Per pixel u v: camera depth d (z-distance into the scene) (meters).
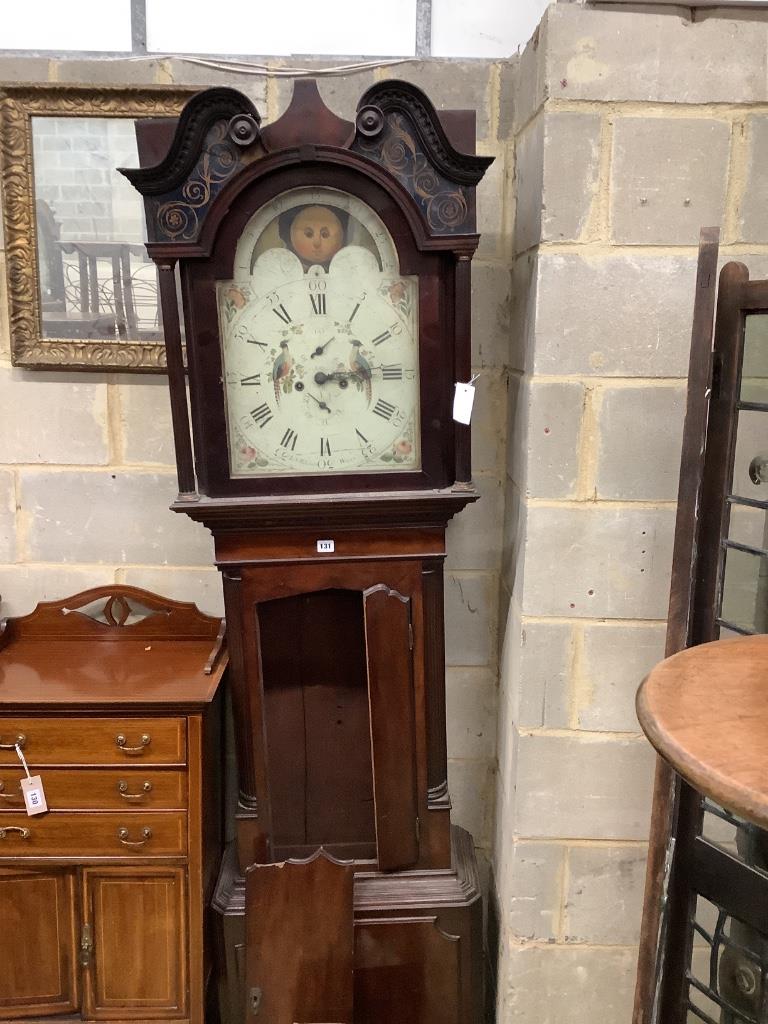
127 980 1.49
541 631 1.43
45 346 1.58
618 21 1.24
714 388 1.19
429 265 1.26
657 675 0.91
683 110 1.27
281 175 1.21
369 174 1.20
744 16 1.25
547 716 1.46
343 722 1.54
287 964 1.43
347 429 1.32
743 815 0.68
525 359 1.43
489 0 1.60
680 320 1.32
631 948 1.53
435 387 1.30
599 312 1.32
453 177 1.21
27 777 1.42
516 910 1.53
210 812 1.53
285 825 1.58
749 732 0.78
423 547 1.38
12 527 1.68
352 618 1.49
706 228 1.13
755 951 1.29
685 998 1.33
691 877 1.27
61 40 1.58
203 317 1.26
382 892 1.49
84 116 1.51
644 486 1.38
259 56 1.54
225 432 1.30
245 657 1.41
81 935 1.48
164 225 1.21
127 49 1.58
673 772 1.24
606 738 1.46
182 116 1.15
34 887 1.46
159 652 1.62
